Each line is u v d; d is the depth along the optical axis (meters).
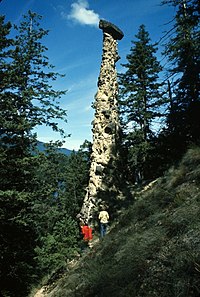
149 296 5.30
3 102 12.95
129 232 9.84
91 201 22.81
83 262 12.05
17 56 15.16
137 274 6.35
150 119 25.81
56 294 11.28
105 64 27.48
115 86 27.45
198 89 15.20
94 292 7.31
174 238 6.60
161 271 5.80
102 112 25.94
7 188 12.34
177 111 16.02
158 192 11.49
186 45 16.58
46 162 17.27
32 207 14.48
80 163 36.62
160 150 18.30
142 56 27.23
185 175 10.91
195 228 6.29
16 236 12.28
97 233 20.25
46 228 18.81
